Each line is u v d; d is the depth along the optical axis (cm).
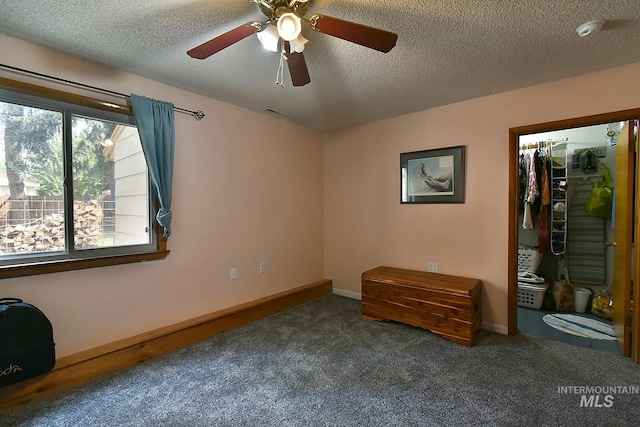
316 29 142
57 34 175
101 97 212
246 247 311
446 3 148
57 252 198
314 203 393
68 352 199
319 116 334
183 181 258
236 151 300
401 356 229
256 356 230
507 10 153
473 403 174
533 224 370
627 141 225
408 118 324
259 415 165
